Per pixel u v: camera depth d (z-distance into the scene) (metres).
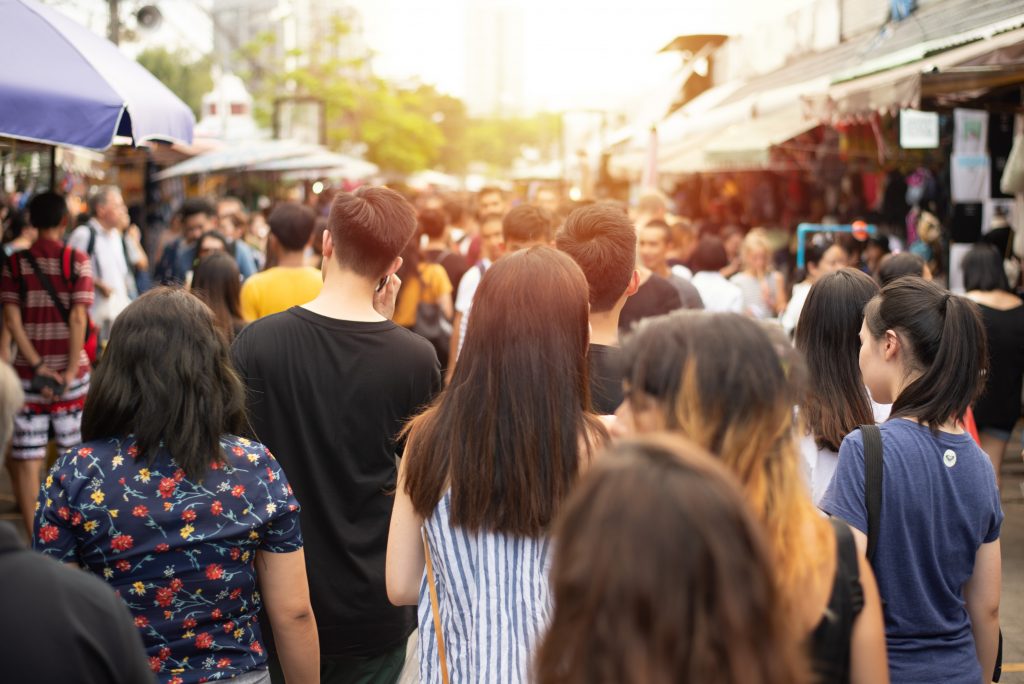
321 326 3.12
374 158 46.34
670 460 1.12
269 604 2.49
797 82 10.45
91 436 2.34
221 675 2.30
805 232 9.52
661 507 1.08
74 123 4.93
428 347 3.27
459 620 2.21
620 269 3.37
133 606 2.26
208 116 31.52
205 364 2.36
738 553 1.08
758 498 1.57
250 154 16.66
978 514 2.47
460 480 2.18
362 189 3.26
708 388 1.57
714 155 10.59
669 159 12.10
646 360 1.62
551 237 5.82
